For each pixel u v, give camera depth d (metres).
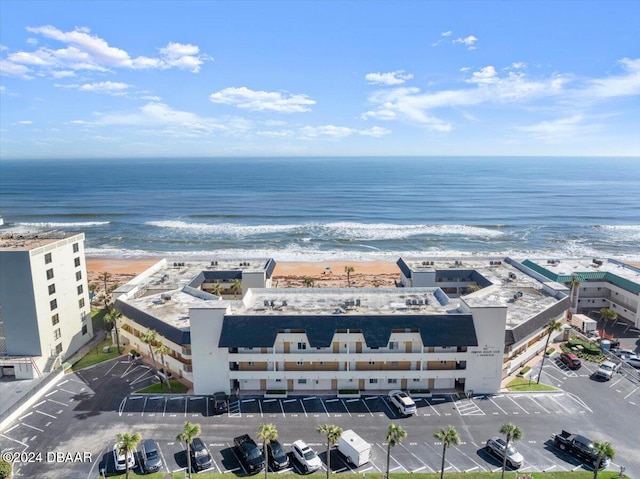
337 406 60.94
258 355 62.88
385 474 47.34
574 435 51.56
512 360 68.19
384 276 132.50
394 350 64.12
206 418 58.06
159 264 100.88
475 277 94.44
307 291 76.50
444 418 57.97
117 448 47.19
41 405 60.94
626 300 92.06
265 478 45.34
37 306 68.56
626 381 67.44
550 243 175.88
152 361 74.38
